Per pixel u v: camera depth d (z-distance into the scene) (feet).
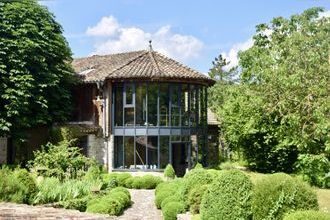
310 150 65.41
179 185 72.95
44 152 94.99
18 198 52.95
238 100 111.96
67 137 107.24
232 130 117.08
